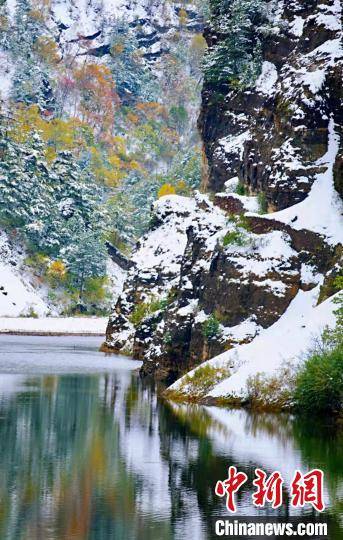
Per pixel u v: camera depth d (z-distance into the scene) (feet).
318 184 155.63
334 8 177.47
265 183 165.48
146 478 81.10
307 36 178.81
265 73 212.02
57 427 107.86
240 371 128.36
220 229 165.37
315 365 114.52
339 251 140.87
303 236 145.79
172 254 237.66
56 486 77.82
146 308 233.14
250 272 144.56
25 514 69.21
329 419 112.68
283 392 119.44
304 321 131.85
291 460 88.22
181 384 136.56
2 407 124.57
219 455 90.84
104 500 73.56
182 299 161.58
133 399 135.54
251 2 217.97
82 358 222.48
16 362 206.80
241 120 215.31
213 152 222.48
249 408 121.70
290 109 165.17
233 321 144.66
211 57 223.71
